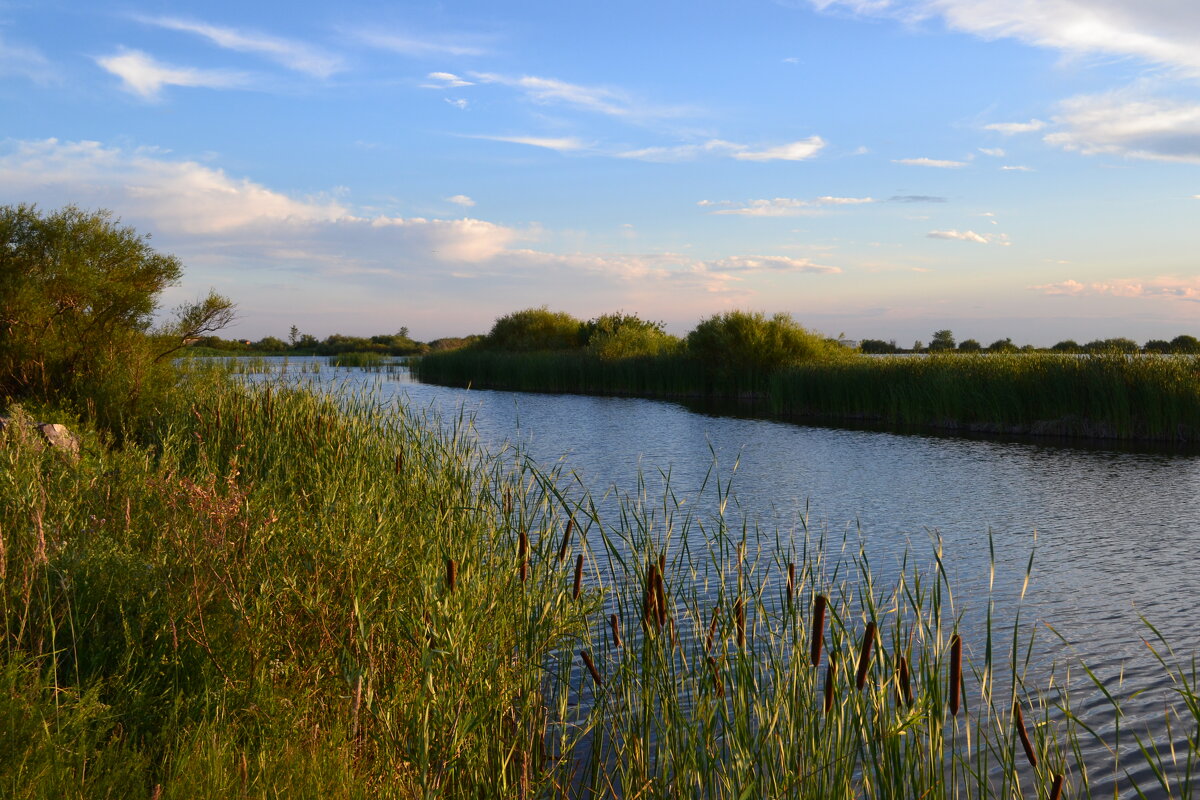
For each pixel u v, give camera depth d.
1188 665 6.84
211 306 16.34
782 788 3.76
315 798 3.56
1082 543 11.23
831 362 34.34
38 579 4.61
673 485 15.43
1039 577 9.52
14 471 6.45
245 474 8.47
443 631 4.67
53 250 14.49
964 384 26.50
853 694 3.67
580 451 20.08
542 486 6.46
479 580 5.92
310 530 6.09
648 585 4.53
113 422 13.34
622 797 4.42
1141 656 7.09
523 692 5.18
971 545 11.07
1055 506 13.80
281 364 17.39
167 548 5.29
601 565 8.87
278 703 4.34
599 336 55.16
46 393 13.48
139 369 14.14
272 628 4.87
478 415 28.52
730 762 4.39
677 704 4.36
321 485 7.93
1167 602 8.64
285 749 3.88
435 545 6.25
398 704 4.49
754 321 39.91
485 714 4.40
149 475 7.02
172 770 3.48
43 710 3.63
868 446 21.72
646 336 52.84
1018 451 20.67
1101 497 14.62
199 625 4.61
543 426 25.83
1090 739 5.52
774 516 12.81
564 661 5.86
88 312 14.52
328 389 12.96
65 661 4.36
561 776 4.78
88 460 8.30
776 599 7.80
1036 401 24.97
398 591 5.53
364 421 10.81
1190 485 15.80
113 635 4.55
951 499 14.41
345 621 5.00
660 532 11.05
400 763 4.17
